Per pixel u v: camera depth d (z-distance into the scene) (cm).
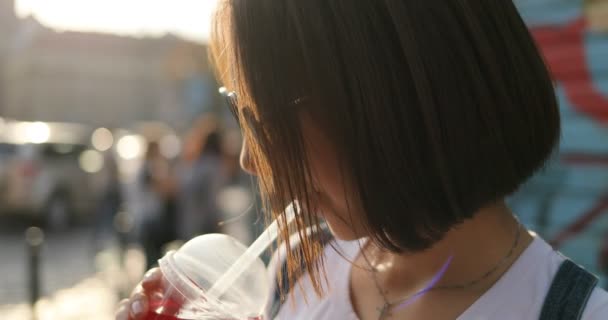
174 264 105
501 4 88
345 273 106
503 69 85
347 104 81
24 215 1087
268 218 98
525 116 85
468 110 82
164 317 102
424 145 81
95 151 1188
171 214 591
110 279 742
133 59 3092
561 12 298
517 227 93
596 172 281
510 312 84
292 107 84
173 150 751
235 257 108
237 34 87
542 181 300
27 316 616
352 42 81
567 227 290
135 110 3108
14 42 2594
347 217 90
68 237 1066
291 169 86
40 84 2788
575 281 82
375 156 81
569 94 294
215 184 594
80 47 2927
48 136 1143
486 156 83
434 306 91
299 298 108
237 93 91
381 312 97
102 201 828
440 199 82
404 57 81
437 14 83
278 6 84
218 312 100
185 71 2336
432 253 93
